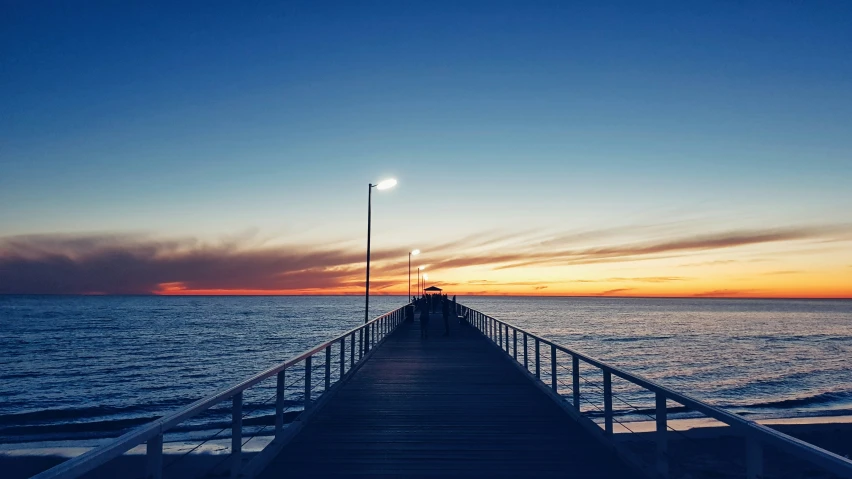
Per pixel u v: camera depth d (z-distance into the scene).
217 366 39.66
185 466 14.15
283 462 6.24
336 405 9.48
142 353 48.53
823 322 109.69
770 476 13.70
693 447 14.76
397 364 14.79
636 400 26.23
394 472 5.90
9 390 30.36
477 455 6.54
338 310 159.62
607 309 179.25
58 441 17.86
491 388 11.17
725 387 31.55
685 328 85.06
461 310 38.69
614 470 5.98
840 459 2.74
